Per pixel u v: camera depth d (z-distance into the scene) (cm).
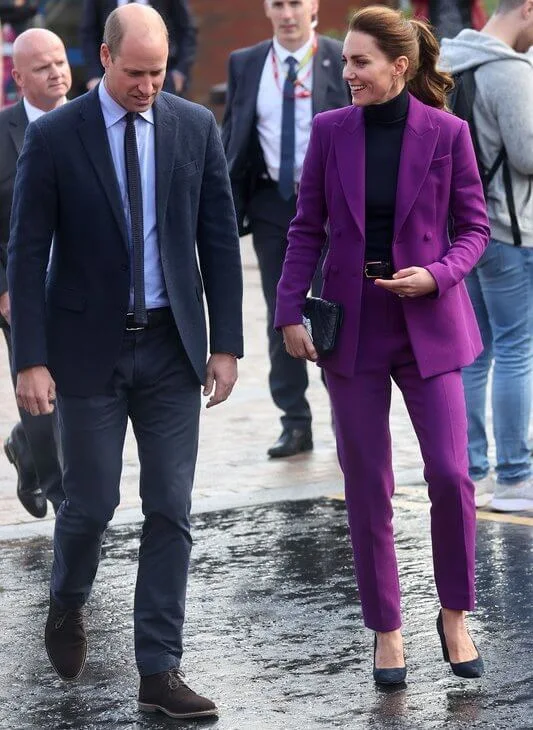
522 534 966
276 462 1220
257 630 795
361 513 706
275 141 1209
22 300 675
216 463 1217
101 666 749
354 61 690
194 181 686
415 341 695
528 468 1038
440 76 722
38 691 716
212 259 701
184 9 1631
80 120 673
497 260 1013
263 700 691
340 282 706
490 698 682
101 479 687
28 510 1032
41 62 941
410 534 977
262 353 1773
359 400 705
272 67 1212
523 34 995
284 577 894
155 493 685
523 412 1030
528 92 974
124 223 672
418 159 696
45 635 726
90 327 679
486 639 764
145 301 679
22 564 942
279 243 1224
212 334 702
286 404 1244
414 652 752
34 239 676
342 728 651
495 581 865
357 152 699
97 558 710
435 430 696
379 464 706
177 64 1641
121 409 692
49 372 686
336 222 706
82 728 664
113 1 1589
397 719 660
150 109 679
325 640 775
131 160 673
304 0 1195
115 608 842
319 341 704
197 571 912
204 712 670
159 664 679
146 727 663
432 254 701
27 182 673
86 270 678
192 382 692
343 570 905
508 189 998
